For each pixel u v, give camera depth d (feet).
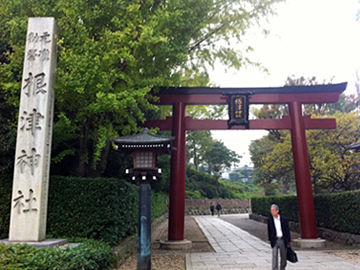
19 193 23.70
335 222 39.86
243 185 188.55
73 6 26.37
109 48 25.81
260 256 30.60
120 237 29.40
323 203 43.47
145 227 22.13
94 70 24.64
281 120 40.19
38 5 28.22
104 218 27.76
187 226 67.51
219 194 140.46
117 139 22.41
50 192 28.22
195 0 31.86
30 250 18.90
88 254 20.68
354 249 33.45
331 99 40.09
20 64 27.14
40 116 24.77
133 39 28.55
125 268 25.27
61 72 24.99
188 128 39.83
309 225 37.19
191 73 49.16
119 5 27.68
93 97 27.04
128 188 32.73
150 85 28.45
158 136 22.97
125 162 45.19
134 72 29.14
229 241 42.55
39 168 24.00
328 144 55.21
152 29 25.76
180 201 37.32
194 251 34.01
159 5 32.78
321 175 57.16
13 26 26.71
